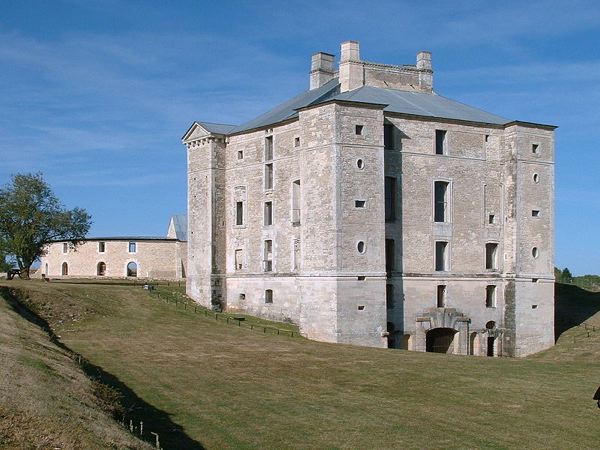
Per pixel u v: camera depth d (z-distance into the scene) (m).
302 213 62.66
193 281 75.75
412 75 74.31
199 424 33.47
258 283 70.31
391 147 64.88
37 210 84.06
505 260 68.69
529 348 67.62
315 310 60.72
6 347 36.84
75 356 45.78
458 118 67.94
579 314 78.31
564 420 35.47
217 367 46.81
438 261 66.62
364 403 38.25
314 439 31.58
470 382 43.81
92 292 70.38
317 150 61.44
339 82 72.81
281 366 47.62
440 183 67.00
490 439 32.25
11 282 72.50
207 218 73.94
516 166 68.19
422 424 34.38
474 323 67.19
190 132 76.75
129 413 34.19
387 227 64.00
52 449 22.14
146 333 58.50
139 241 104.56
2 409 24.22
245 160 72.31
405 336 64.12
